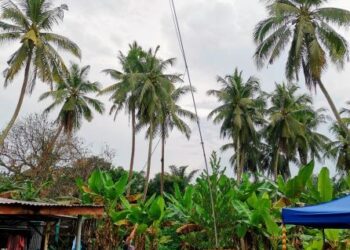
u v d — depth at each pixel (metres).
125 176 17.59
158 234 18.67
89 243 17.69
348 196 9.34
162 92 35.38
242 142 44.38
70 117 38.97
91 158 30.69
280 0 28.73
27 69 28.16
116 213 17.48
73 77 39.59
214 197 15.88
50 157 27.20
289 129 43.47
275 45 27.91
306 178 16.05
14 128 27.61
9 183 19.75
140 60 36.62
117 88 36.19
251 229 17.09
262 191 19.12
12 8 27.62
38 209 9.94
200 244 17.31
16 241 13.55
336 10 26.45
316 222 8.18
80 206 10.62
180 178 47.53
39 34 28.72
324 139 50.78
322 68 26.17
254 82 44.06
